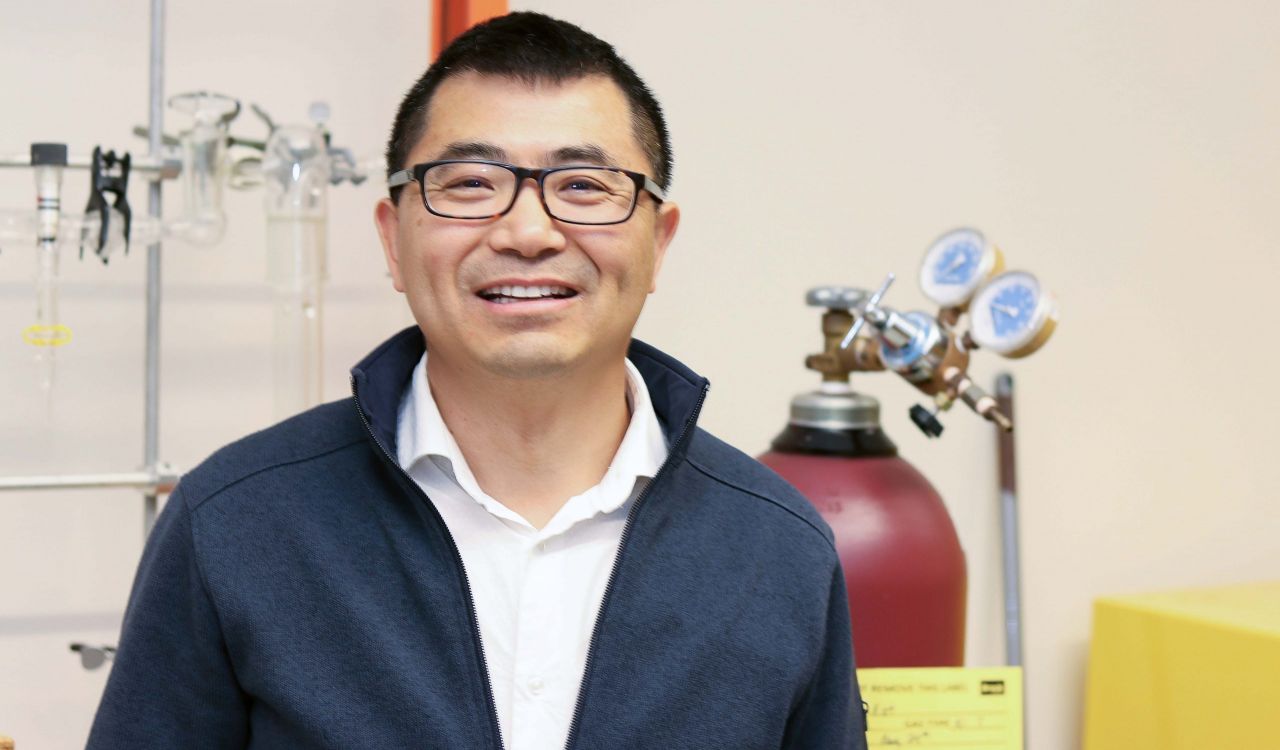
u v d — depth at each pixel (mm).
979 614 1919
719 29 1764
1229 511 2107
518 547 994
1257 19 2109
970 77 1914
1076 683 1991
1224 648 1623
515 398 975
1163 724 1704
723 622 986
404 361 1062
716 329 1774
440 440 994
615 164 959
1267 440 2139
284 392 1496
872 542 1349
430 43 1686
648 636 967
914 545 1362
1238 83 2098
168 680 942
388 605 942
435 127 968
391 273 1067
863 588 1343
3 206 1551
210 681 940
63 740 1610
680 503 1034
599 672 944
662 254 1099
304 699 907
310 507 963
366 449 1003
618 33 1705
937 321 1467
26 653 1594
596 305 949
